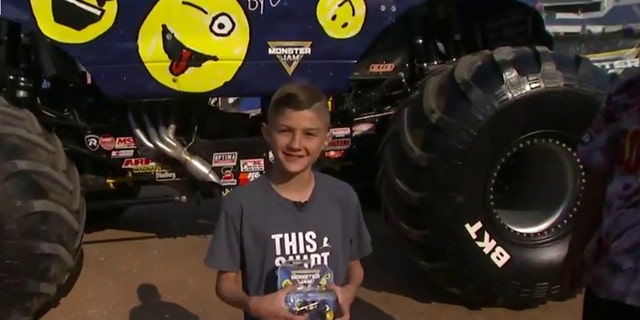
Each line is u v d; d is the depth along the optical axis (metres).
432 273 3.79
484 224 3.63
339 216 2.37
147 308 3.84
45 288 3.38
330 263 2.33
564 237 3.76
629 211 2.24
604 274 2.29
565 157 3.67
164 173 4.08
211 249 2.31
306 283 2.24
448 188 3.55
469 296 3.83
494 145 3.53
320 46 3.82
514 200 3.86
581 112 3.58
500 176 3.91
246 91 3.78
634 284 2.22
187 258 4.41
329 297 2.20
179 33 3.63
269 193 2.31
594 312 2.41
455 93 3.58
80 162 4.01
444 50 4.42
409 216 3.71
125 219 5.03
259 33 3.72
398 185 3.68
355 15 3.83
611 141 2.33
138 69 3.62
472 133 3.49
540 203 3.83
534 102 3.52
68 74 3.79
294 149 2.24
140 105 3.87
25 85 3.69
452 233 3.62
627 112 2.27
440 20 4.33
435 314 3.85
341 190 2.39
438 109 3.59
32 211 3.25
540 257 3.71
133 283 4.10
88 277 4.14
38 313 3.72
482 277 3.69
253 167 4.09
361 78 4.25
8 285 3.28
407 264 4.41
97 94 3.96
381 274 4.29
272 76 3.78
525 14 4.32
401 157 3.70
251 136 4.15
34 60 3.75
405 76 4.33
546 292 3.76
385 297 4.02
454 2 4.27
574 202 3.74
